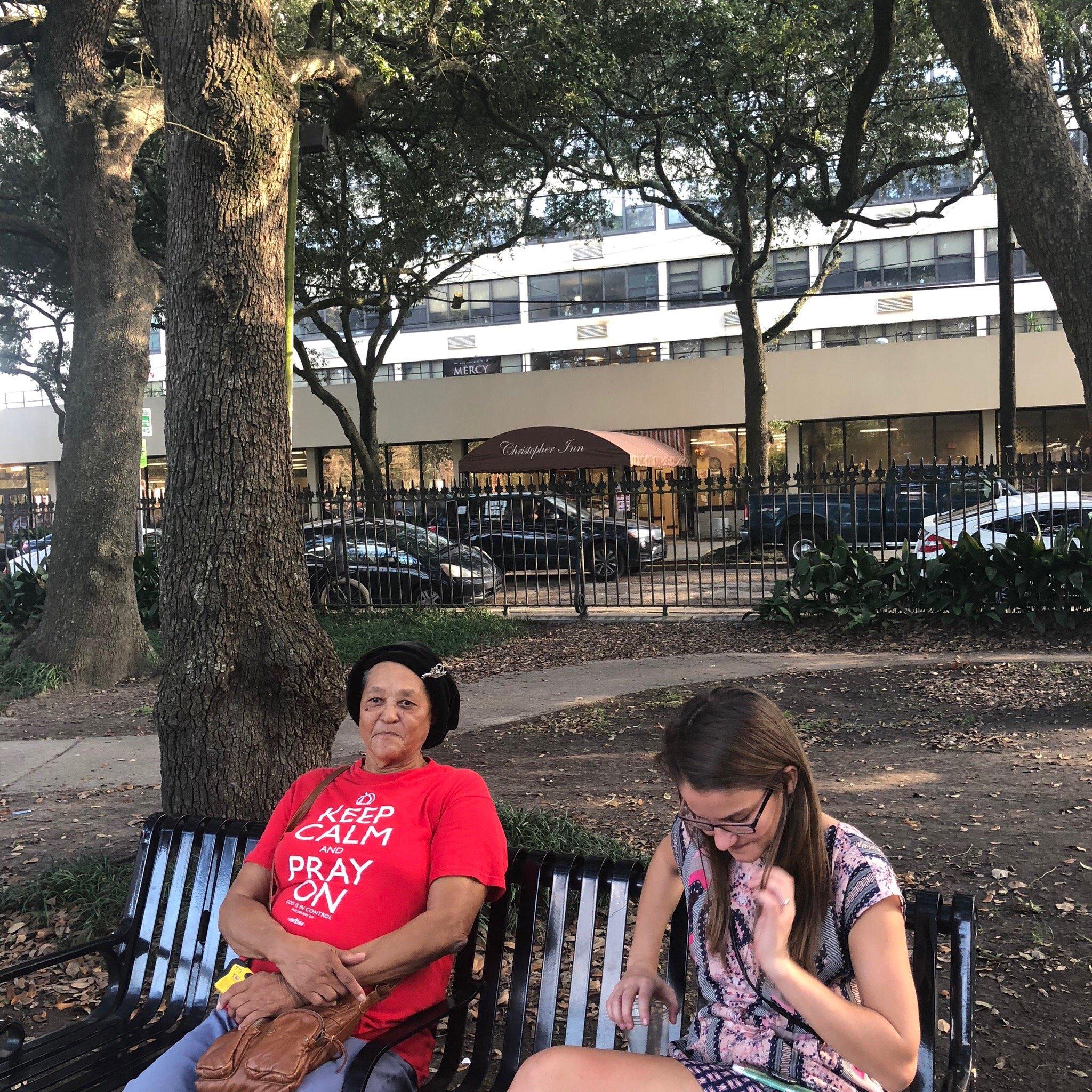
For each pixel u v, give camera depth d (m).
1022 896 4.59
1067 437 28.06
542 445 23.23
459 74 15.80
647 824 5.71
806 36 16.53
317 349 37.06
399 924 2.65
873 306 32.38
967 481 13.95
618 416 31.00
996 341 27.81
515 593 15.66
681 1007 2.48
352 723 8.83
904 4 17.19
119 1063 2.83
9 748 8.31
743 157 22.64
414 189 20.80
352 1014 2.42
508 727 8.48
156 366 36.50
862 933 1.95
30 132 20.39
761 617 13.01
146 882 3.36
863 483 13.44
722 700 2.02
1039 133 7.25
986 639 11.37
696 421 30.36
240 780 4.50
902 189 30.52
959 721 8.05
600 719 8.57
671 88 18.06
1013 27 7.32
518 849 2.92
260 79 4.61
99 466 11.16
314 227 22.64
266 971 2.65
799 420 29.53
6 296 25.53
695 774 1.96
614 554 19.53
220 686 4.49
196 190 4.55
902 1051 1.83
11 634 13.53
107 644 11.04
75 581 11.06
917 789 6.34
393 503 16.09
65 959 3.10
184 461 4.56
